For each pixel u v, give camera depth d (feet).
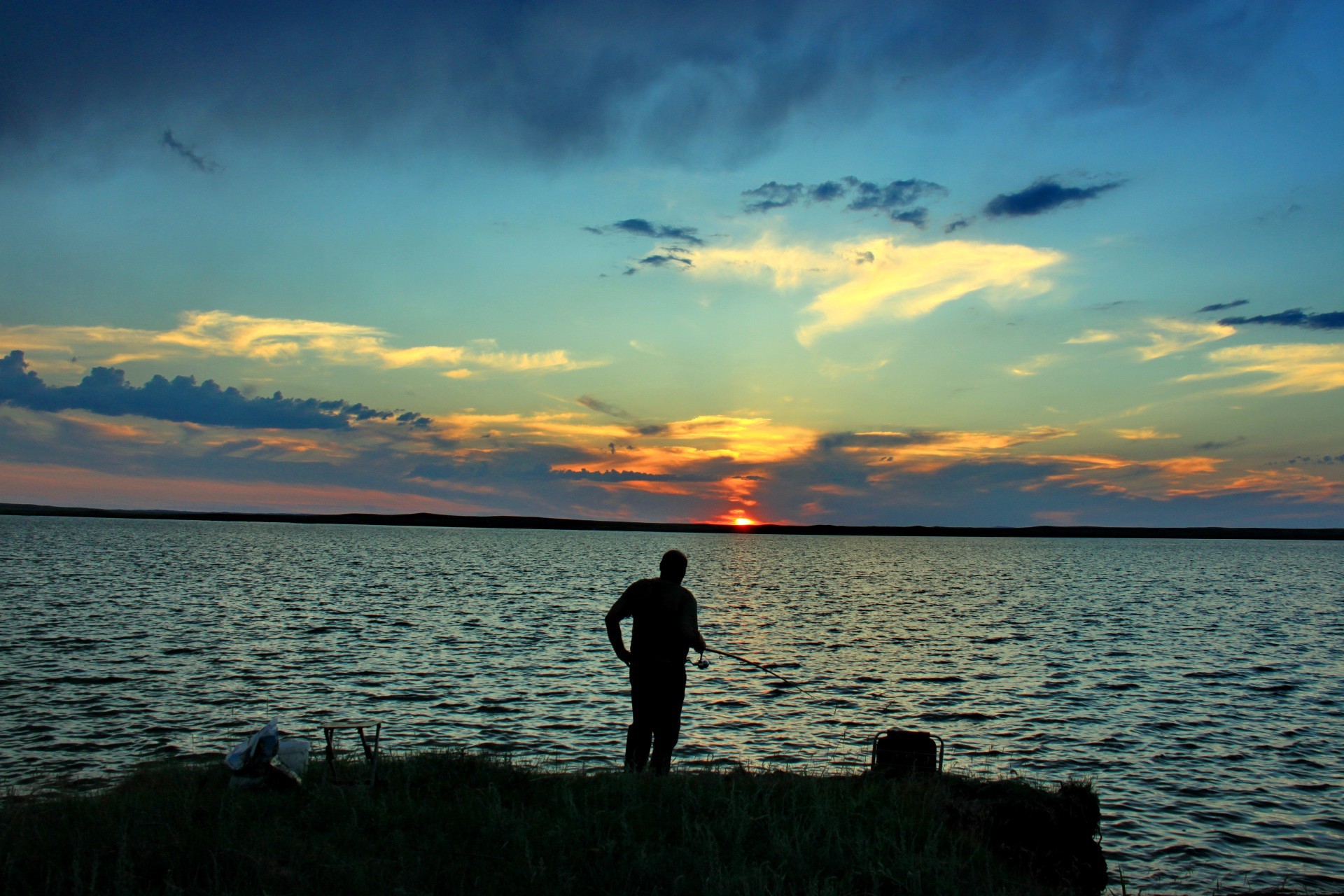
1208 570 400.26
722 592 230.68
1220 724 71.56
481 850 22.17
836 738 64.64
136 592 176.86
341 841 22.26
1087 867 26.37
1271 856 42.86
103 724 65.10
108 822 22.86
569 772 33.88
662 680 31.48
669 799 26.53
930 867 21.79
